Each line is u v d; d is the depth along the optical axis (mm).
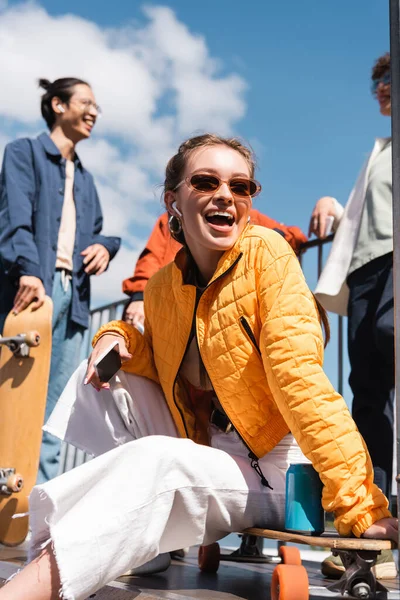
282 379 1829
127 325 2330
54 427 2281
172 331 2240
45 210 3809
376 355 2896
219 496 1881
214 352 2049
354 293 3016
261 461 2066
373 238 2982
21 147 3838
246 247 2057
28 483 3148
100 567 1569
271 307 1925
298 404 1795
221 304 2053
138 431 2299
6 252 3535
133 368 2311
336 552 1759
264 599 1865
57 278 3824
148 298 2371
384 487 2729
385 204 3012
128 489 1655
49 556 1567
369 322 2938
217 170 2092
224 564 2656
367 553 1704
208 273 2211
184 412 2238
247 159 2215
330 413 1769
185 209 2146
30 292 3422
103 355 2182
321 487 1856
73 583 1528
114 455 1683
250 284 2018
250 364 2012
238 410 2037
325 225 3559
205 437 2266
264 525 2004
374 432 2807
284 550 1919
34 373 3256
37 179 3842
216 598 1850
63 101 4043
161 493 1721
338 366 3398
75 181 4023
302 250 3729
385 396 2842
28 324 3320
